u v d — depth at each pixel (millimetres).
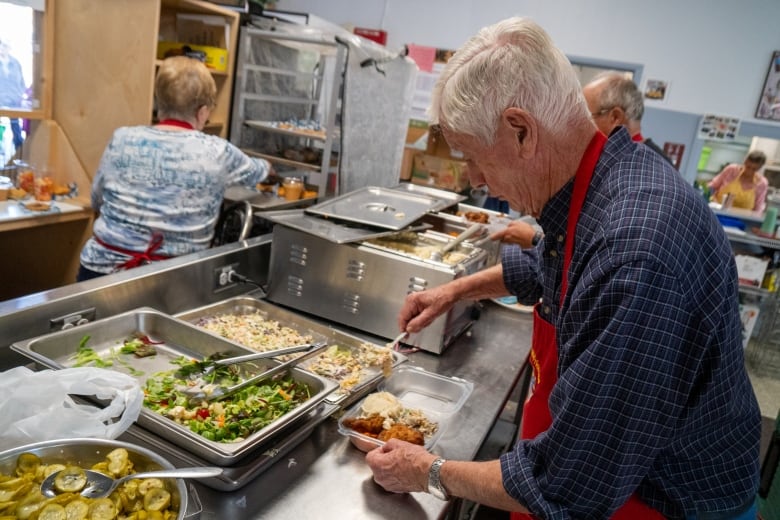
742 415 879
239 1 3031
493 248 2123
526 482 769
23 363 1224
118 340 1319
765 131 4117
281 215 1746
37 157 2859
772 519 1682
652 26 4184
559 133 837
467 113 826
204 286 1690
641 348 705
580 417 730
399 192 2252
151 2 2533
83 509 749
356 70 2736
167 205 1942
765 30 3992
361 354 1400
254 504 906
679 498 884
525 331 1852
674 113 4266
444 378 1369
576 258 863
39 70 2750
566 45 4375
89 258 1976
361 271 1590
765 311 4141
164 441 972
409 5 4660
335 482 985
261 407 1086
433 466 877
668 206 754
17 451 826
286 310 1640
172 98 1981
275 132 3104
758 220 4137
